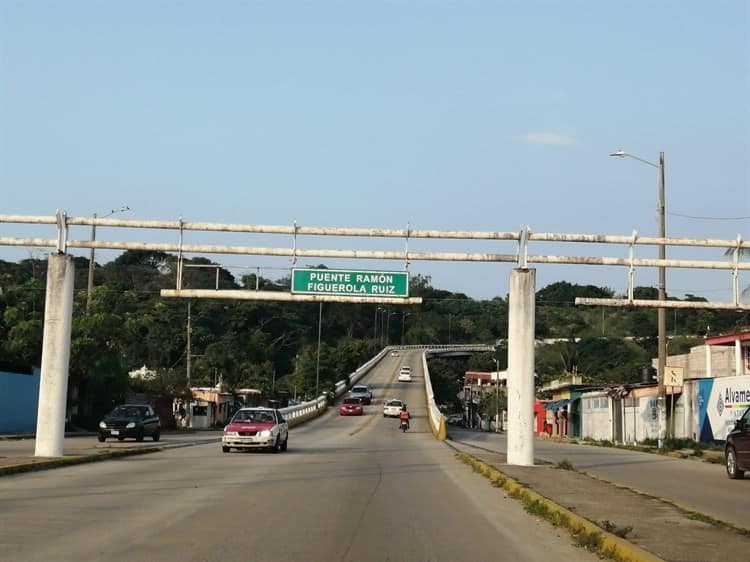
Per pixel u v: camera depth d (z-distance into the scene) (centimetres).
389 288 2494
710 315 8688
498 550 1063
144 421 3675
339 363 10762
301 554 1002
